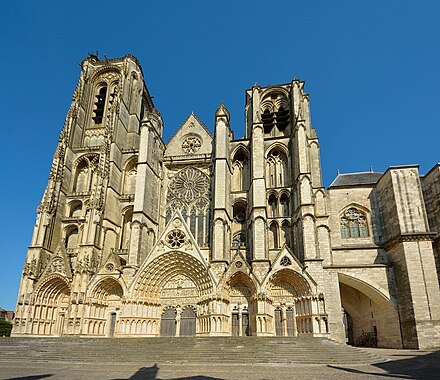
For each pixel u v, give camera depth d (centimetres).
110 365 2511
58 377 1886
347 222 5144
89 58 7250
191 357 2695
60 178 5656
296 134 5250
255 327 4141
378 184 5109
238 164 5866
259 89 6047
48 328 4775
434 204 4531
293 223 4984
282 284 4484
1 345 3528
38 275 4922
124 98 6600
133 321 4419
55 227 5388
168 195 5869
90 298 4581
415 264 4059
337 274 4434
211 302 4281
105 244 5169
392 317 4269
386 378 1761
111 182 5584
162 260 4753
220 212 4859
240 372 2073
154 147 5809
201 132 6388
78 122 6431
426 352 3319
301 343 3152
